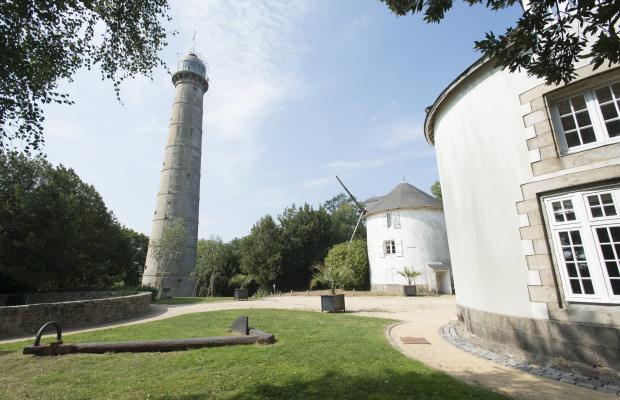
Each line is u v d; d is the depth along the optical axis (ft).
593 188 19.20
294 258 111.75
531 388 15.42
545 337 19.94
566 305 19.48
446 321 35.42
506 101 24.11
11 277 63.10
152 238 111.75
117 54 28.89
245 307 54.80
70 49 25.66
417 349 23.13
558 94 21.45
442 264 81.66
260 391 14.57
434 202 88.63
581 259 19.27
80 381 16.78
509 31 13.17
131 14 27.48
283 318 37.99
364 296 76.79
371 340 24.88
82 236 69.41
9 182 65.26
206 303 67.31
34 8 21.45
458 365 19.35
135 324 38.22
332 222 130.11
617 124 19.36
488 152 25.29
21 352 23.71
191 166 122.72
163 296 89.10
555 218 20.71
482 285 25.35
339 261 92.79
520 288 21.84
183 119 125.70
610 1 10.70
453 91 29.66
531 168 21.90
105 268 80.48
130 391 15.12
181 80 131.23
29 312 35.09
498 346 22.77
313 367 18.04
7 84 21.91
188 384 15.78
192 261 115.14
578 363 18.19
